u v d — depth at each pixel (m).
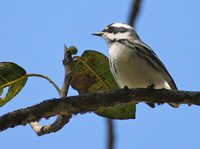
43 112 7.32
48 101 7.42
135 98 8.19
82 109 7.64
